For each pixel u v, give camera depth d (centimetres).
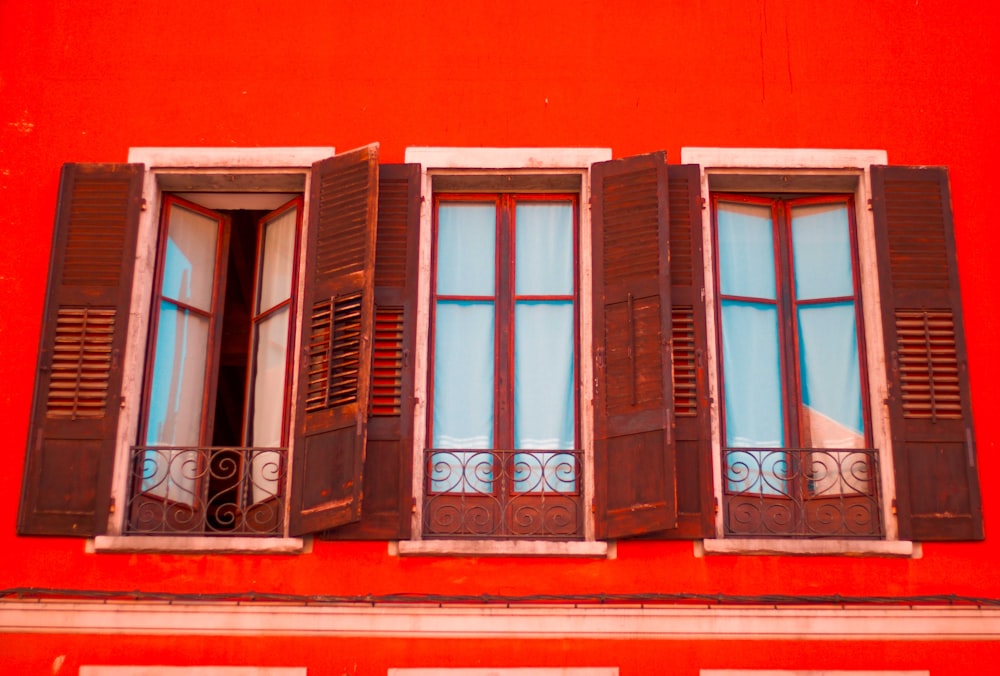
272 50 943
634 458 834
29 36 946
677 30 944
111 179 906
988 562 830
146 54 943
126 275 888
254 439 914
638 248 873
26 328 882
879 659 810
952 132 921
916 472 845
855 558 829
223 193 934
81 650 814
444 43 943
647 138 918
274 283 938
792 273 920
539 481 866
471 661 808
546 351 900
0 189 911
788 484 869
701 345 859
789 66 934
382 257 886
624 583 823
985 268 893
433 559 829
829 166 909
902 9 948
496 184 920
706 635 812
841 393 892
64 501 842
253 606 820
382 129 924
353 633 815
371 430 849
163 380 901
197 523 884
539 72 935
